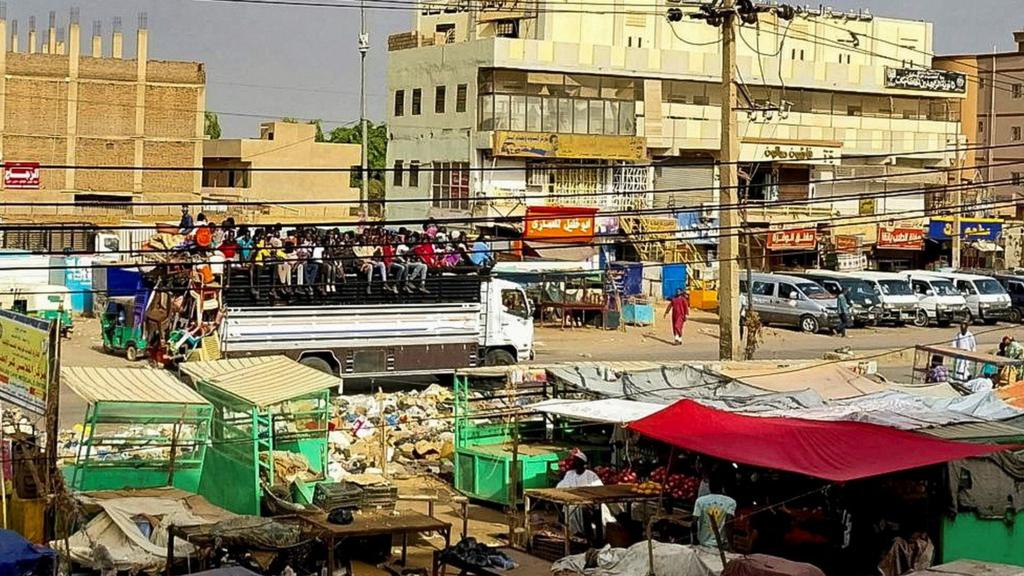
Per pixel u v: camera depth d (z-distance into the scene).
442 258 33.62
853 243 64.38
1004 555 18.58
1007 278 58.06
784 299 51.62
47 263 46.47
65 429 26.56
